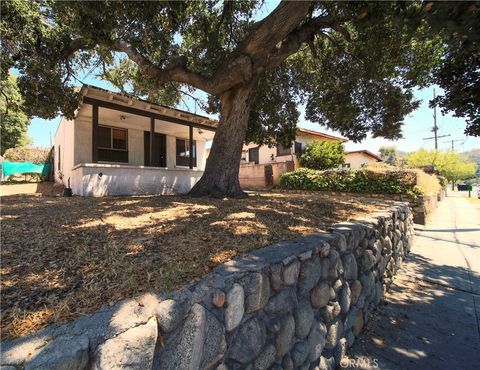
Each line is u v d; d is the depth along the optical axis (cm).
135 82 744
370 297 312
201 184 511
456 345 251
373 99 668
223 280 146
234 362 146
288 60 707
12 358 83
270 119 738
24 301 122
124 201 462
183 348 119
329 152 1364
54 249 201
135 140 1095
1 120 1686
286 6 381
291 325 187
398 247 463
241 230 261
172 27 464
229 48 612
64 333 96
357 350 249
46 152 1697
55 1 358
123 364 96
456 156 3238
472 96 321
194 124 1026
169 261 174
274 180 1268
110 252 194
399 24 181
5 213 357
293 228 285
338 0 311
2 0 407
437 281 407
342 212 416
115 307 115
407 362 229
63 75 600
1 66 458
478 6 139
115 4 339
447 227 809
